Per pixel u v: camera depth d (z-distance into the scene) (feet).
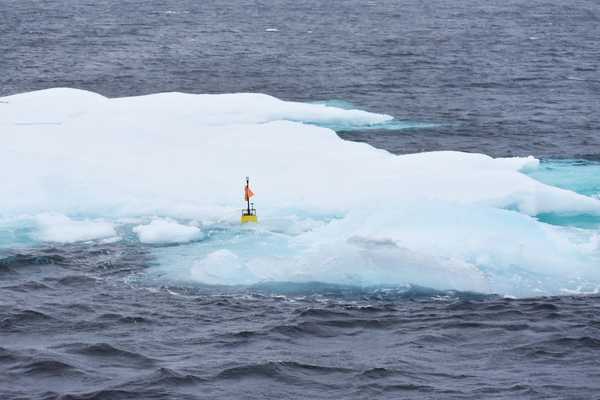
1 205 334.03
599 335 239.50
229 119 454.81
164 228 313.53
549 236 303.48
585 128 518.37
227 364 219.00
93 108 456.86
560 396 204.23
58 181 350.02
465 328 244.63
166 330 241.96
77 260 295.28
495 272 281.95
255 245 304.09
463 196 336.70
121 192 346.74
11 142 385.29
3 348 227.61
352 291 269.64
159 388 206.28
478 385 209.46
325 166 370.32
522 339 237.25
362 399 202.49
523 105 591.37
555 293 270.67
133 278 280.92
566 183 387.96
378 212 313.53
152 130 406.21
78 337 236.63
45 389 205.67
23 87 644.69
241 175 361.51
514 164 392.68
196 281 277.64
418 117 542.16
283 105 493.77
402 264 277.85
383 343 234.38
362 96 617.62
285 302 262.06
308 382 210.79
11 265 289.53
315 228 317.22
